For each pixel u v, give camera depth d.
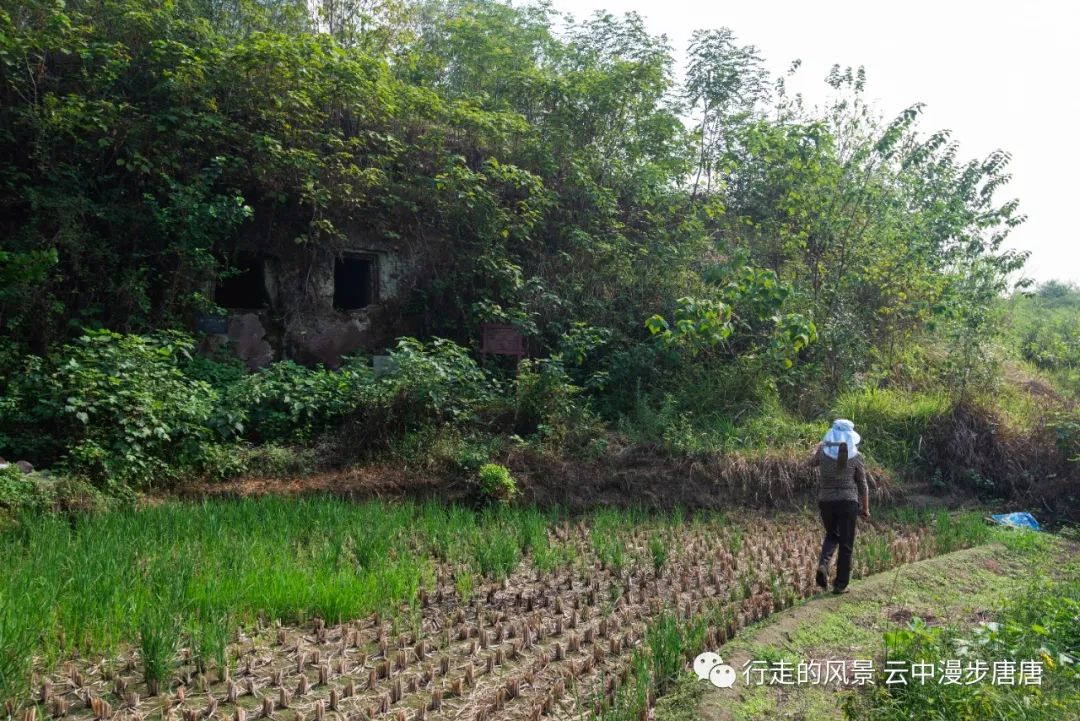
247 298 13.58
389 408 10.59
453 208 13.53
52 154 10.76
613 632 6.11
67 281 10.66
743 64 17.22
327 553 7.09
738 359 13.30
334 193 12.62
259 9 14.91
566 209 15.08
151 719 4.41
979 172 16.72
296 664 5.19
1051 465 11.98
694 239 15.28
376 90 12.90
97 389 8.83
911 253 14.32
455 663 5.39
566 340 12.75
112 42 11.72
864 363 14.44
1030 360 18.55
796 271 15.12
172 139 11.50
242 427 9.84
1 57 10.44
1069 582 7.39
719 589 7.30
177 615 5.25
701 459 11.07
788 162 14.31
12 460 8.59
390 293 13.48
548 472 10.41
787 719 4.84
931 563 8.02
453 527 8.50
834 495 7.20
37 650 4.97
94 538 6.80
